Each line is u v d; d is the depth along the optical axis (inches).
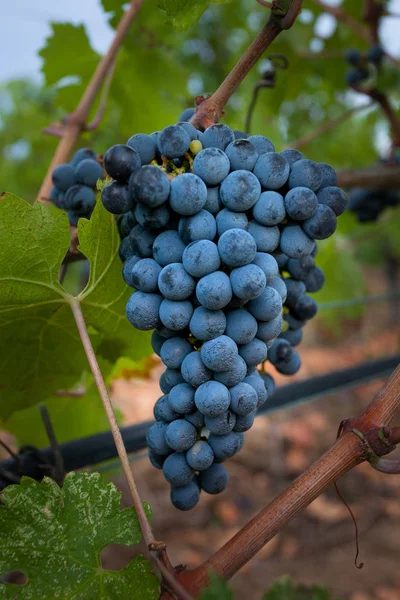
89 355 16.1
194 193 13.3
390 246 104.0
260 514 14.4
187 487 14.9
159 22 28.9
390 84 33.4
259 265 13.9
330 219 14.1
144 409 60.5
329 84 36.6
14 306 16.8
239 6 40.2
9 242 15.6
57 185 18.4
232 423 14.1
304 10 34.1
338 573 46.1
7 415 19.1
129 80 30.1
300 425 70.1
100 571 14.6
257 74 34.7
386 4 32.9
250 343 14.3
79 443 19.1
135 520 14.9
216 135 14.1
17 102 64.5
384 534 50.0
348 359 90.6
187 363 14.0
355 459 14.7
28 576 14.4
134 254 15.0
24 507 14.7
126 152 13.5
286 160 14.1
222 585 13.0
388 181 28.0
